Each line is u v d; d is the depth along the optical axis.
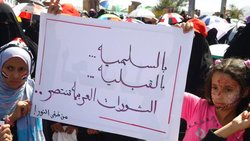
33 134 2.38
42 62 2.42
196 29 4.21
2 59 2.29
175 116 2.21
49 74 2.41
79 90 2.37
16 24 3.61
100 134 3.34
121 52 2.31
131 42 2.29
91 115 2.35
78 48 2.38
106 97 2.33
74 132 3.30
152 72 2.25
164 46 2.23
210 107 2.33
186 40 2.19
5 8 3.54
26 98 2.39
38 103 2.41
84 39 2.37
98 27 2.34
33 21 6.70
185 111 2.41
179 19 10.84
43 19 2.40
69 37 2.38
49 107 2.40
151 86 2.26
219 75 2.19
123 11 18.14
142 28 2.27
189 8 15.32
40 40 2.41
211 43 8.64
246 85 2.20
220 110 2.24
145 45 2.27
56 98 2.40
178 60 2.21
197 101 2.39
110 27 2.32
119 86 2.31
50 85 2.40
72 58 2.38
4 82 2.31
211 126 2.28
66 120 2.38
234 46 4.00
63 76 2.39
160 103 2.24
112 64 2.33
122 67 2.31
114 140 3.30
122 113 2.30
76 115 2.37
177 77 2.21
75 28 2.37
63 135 3.29
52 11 2.39
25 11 8.31
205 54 4.18
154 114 2.25
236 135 2.18
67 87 2.39
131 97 2.29
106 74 2.34
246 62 2.23
